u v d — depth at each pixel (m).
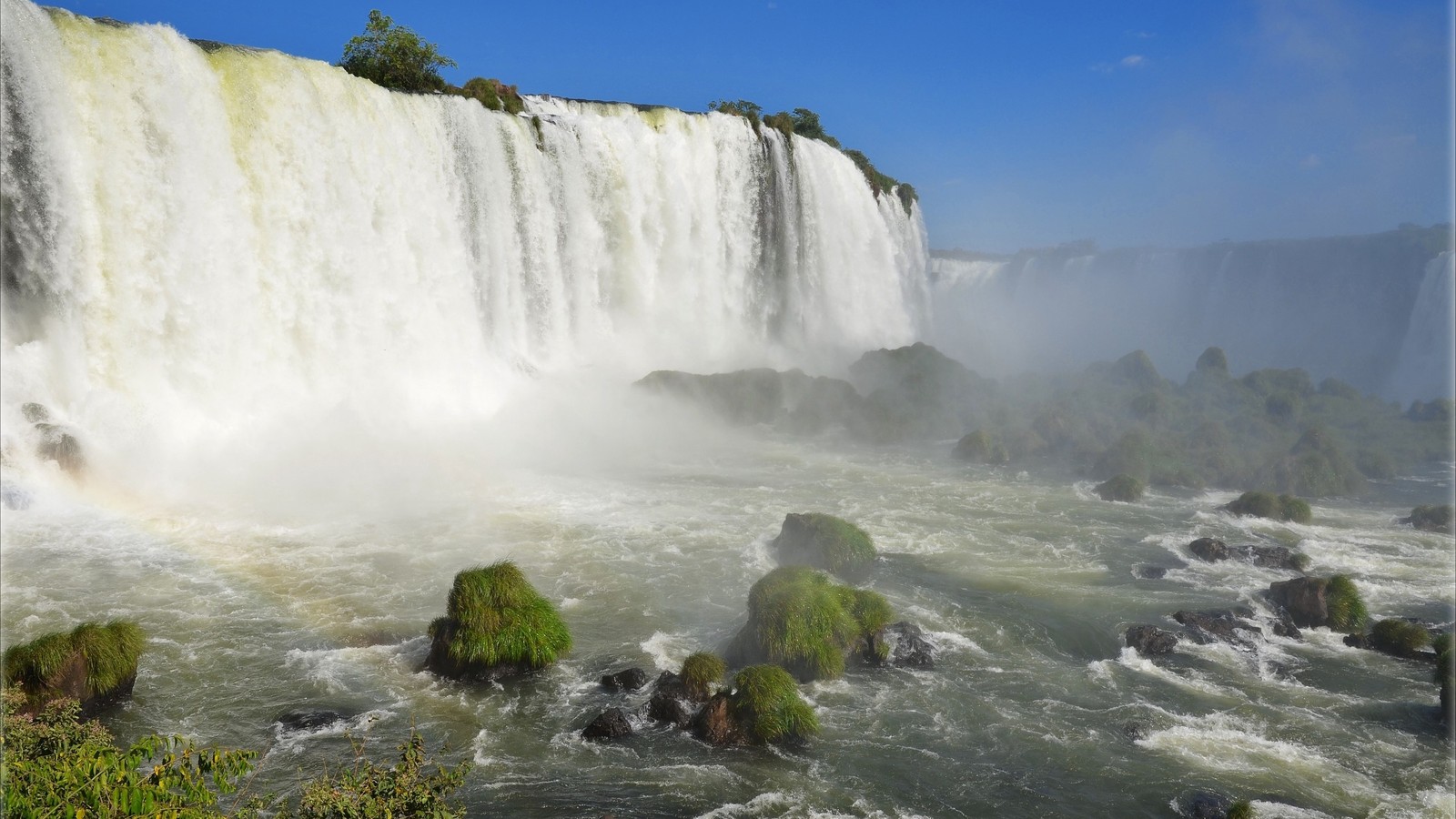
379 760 14.79
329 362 37.06
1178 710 17.30
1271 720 16.97
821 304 62.81
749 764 15.13
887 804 14.26
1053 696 17.70
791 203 59.72
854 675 18.19
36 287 29.30
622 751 15.39
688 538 26.39
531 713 16.47
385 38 44.53
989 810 14.17
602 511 28.81
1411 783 14.97
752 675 16.22
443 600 21.28
